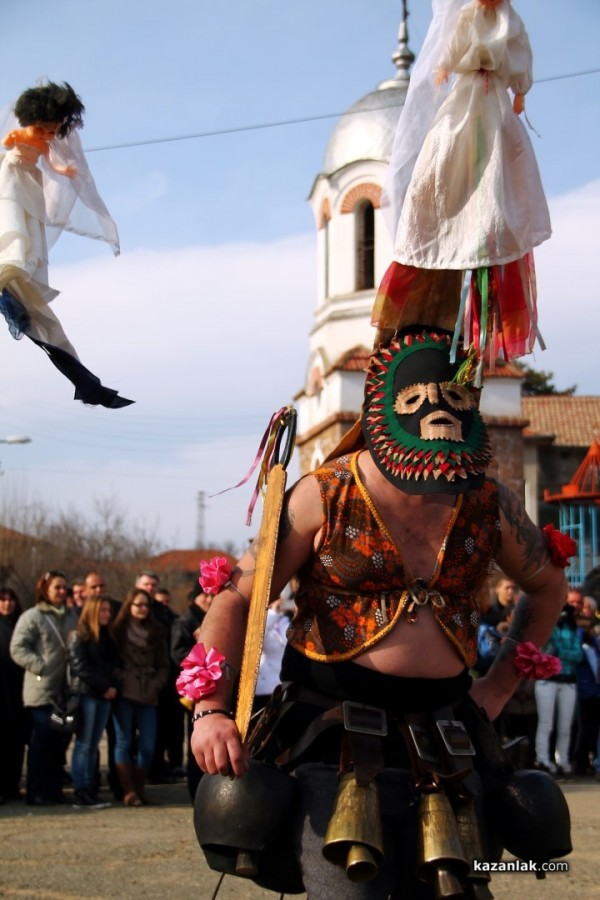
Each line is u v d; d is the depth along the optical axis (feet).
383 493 10.75
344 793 9.93
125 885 22.12
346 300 87.86
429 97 11.19
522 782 10.98
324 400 87.71
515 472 81.05
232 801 10.19
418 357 10.88
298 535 10.73
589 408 114.42
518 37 11.03
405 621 10.53
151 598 35.04
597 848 26.00
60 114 13.64
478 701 12.00
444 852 9.71
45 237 13.78
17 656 33.22
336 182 88.84
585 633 42.04
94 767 33.17
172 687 38.99
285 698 10.86
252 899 21.01
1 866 23.93
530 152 11.03
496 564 11.99
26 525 123.75
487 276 10.89
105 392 13.62
